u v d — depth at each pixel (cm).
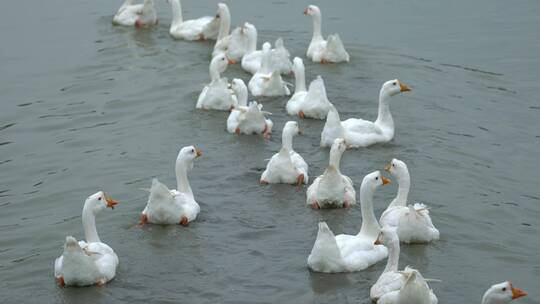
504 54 3331
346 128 2530
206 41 3519
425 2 3912
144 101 2917
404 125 2712
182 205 2080
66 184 2361
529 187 2320
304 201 2186
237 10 3881
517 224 2108
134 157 2500
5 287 1828
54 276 1867
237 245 1975
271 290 1783
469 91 3006
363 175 2350
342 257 1828
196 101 2902
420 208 1969
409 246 1972
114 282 1820
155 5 3984
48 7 3909
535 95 2977
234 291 1783
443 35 3525
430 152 2517
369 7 3872
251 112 2581
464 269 1880
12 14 3822
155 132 2670
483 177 2370
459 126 2719
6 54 3375
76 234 2083
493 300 1597
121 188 2306
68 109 2884
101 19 3759
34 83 3109
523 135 2661
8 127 2766
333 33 3566
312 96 2711
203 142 2580
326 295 1758
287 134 2339
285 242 1984
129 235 2027
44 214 2200
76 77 3150
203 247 1967
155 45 3462
